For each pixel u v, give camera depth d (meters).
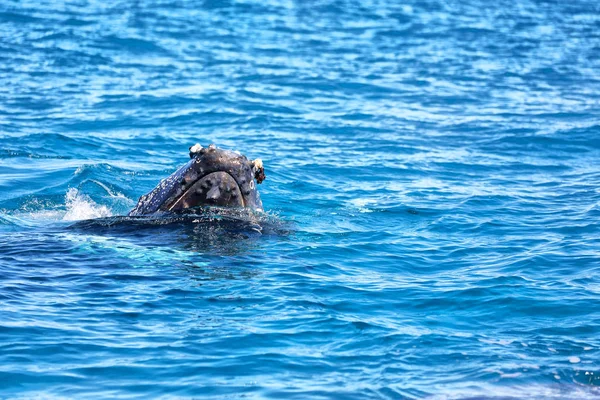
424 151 94.81
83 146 91.31
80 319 40.62
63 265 48.84
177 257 50.88
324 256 53.44
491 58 164.50
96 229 56.75
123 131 100.38
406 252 55.59
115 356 36.81
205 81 132.75
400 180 80.94
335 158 89.81
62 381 34.34
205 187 57.53
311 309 43.38
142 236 54.72
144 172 80.31
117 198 70.94
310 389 34.44
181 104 116.12
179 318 41.44
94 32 170.12
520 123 110.19
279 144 96.12
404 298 46.00
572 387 35.31
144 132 100.31
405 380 35.53
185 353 37.41
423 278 49.97
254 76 138.62
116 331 39.47
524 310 44.50
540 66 156.88
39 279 46.16
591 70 154.38
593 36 196.00
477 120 112.12
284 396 33.69
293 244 55.47
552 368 37.00
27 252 51.16
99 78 131.62
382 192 75.38
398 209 68.31
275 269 49.78
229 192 57.72
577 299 46.09
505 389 34.94
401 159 90.38
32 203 68.38
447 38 187.38
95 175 76.81
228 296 44.72
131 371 35.47
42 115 106.12
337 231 60.25
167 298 44.00
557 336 40.91
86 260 49.91
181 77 135.12
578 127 107.69
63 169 79.12
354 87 133.75
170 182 59.03
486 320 43.09
